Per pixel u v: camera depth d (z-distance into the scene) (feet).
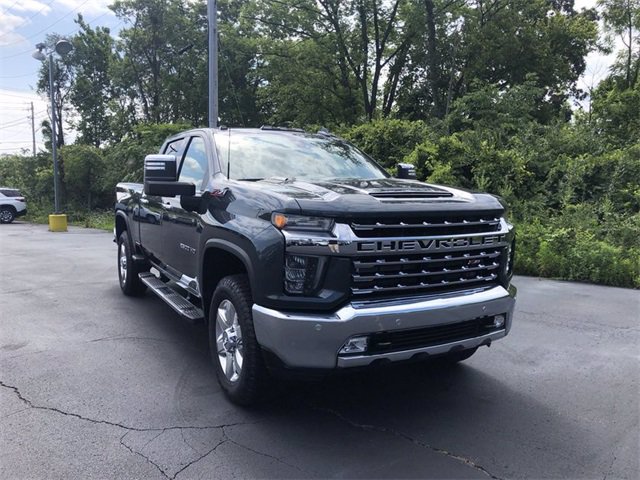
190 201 14.05
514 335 18.03
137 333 17.97
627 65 91.61
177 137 18.92
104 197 97.91
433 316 10.54
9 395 12.76
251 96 116.67
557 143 49.08
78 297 23.62
